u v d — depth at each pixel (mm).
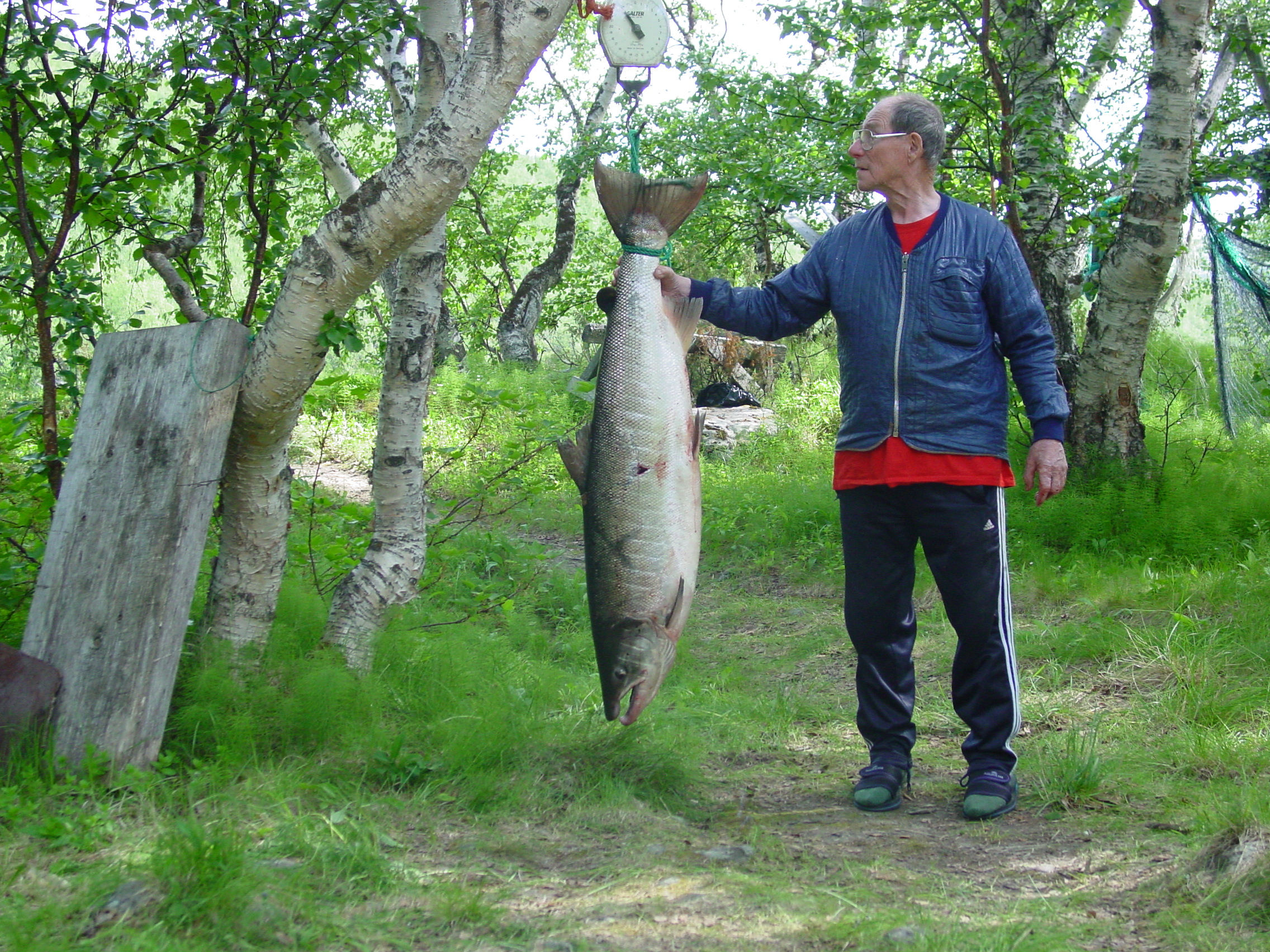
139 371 3678
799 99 10258
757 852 3152
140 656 3414
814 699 5098
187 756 3631
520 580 7043
